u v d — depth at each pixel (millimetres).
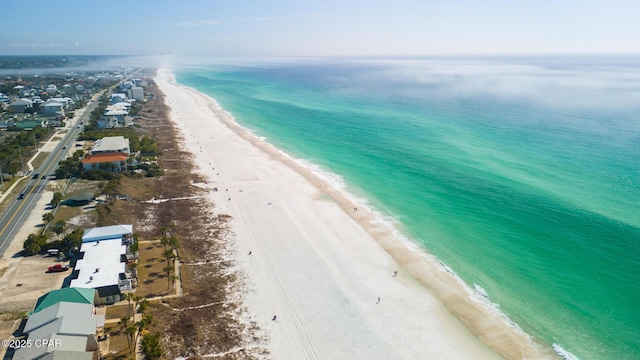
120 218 73312
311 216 78500
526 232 69812
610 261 60969
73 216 73875
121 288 53875
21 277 56062
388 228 73812
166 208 80250
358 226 74562
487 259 63156
